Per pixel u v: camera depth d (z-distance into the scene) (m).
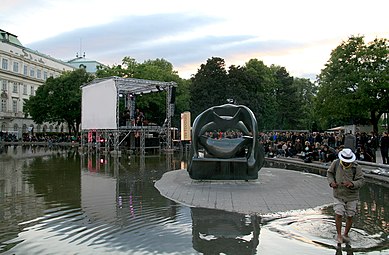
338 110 30.88
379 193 10.22
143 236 6.13
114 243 5.77
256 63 63.00
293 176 13.35
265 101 57.66
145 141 31.97
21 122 72.69
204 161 11.66
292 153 22.23
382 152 15.66
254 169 11.70
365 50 30.25
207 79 50.78
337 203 5.84
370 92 29.62
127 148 32.00
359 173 5.75
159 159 22.27
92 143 34.75
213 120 12.28
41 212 7.96
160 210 8.06
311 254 5.17
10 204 8.83
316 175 13.73
